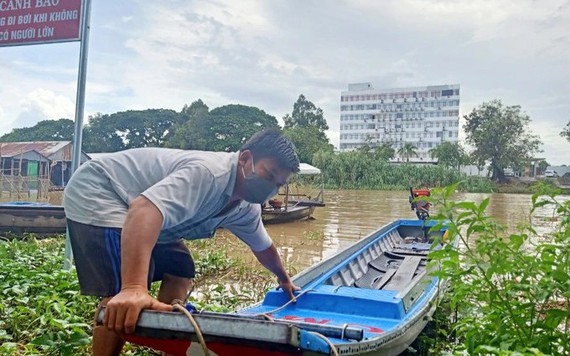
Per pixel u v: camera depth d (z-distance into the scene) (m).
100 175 2.89
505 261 3.19
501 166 71.31
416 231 10.32
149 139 79.75
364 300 4.18
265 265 4.10
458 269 3.39
